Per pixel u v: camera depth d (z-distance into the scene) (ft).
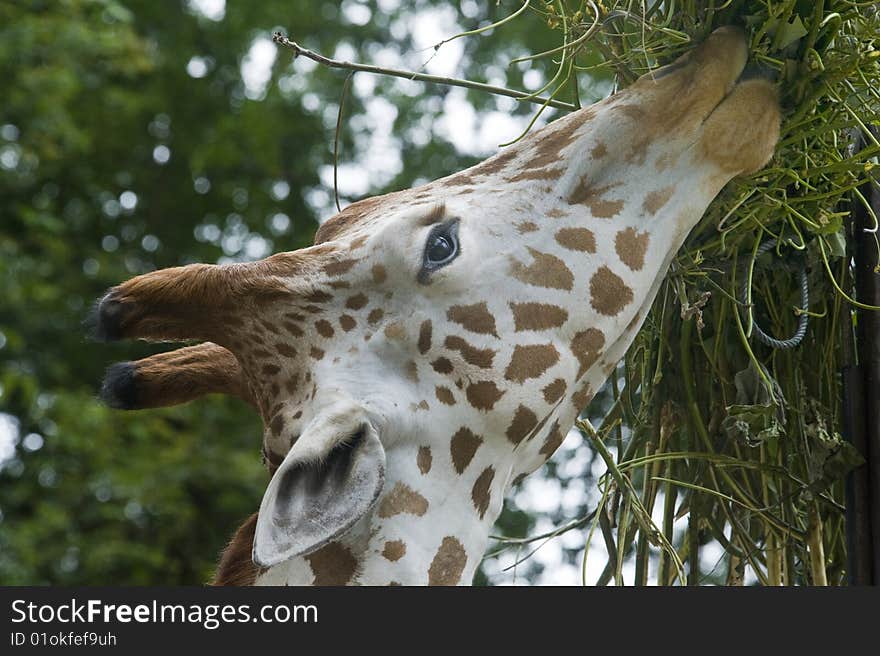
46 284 68.39
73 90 68.54
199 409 68.18
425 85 63.62
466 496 14.39
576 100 17.15
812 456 16.78
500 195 15.03
